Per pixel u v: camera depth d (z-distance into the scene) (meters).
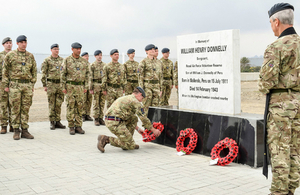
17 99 7.43
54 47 9.29
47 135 8.12
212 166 5.12
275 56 3.29
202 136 5.98
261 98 20.16
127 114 6.20
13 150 6.30
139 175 4.56
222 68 5.74
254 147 5.01
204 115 6.00
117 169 4.89
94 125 9.98
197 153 6.04
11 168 4.97
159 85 9.22
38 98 18.50
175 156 5.86
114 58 9.62
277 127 3.37
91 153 6.05
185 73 6.51
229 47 5.59
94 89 10.09
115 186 4.06
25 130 7.67
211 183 4.17
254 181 4.27
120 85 9.79
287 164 3.33
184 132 6.17
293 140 3.45
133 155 5.91
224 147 5.38
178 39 6.59
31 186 4.08
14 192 3.85
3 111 8.32
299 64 3.30
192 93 6.38
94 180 4.32
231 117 5.48
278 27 3.43
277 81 3.32
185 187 4.00
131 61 11.23
